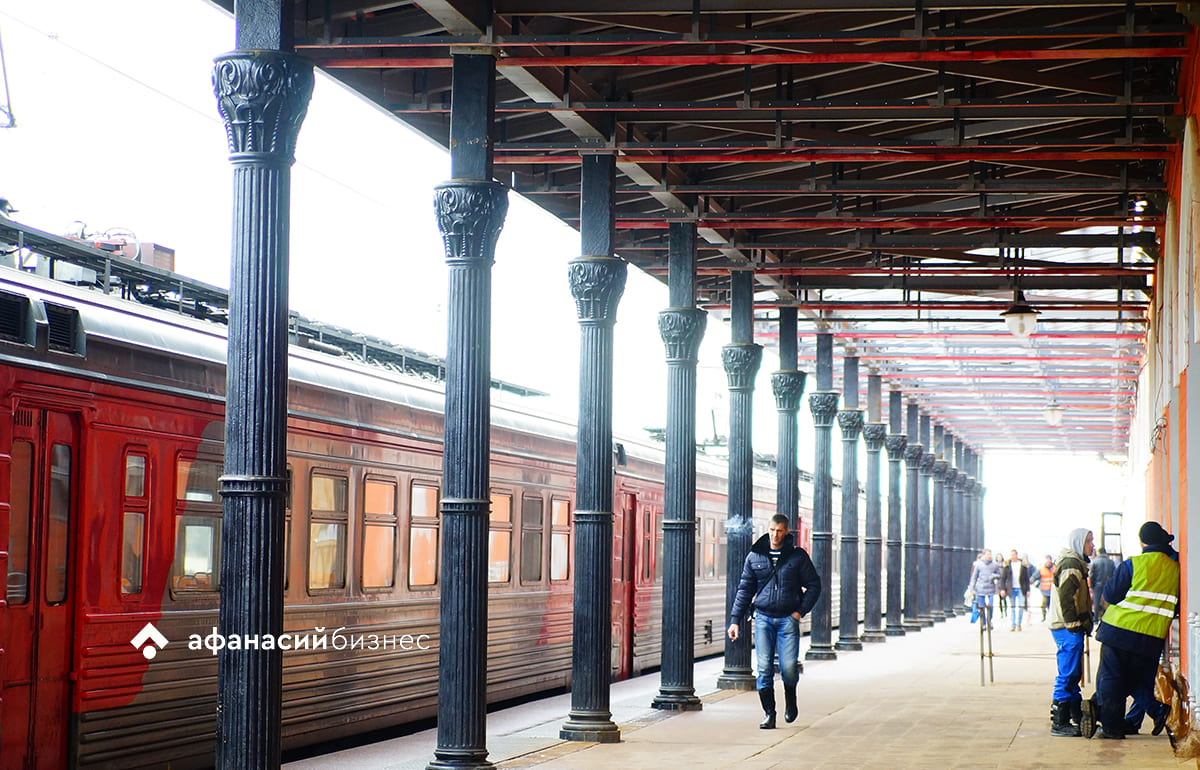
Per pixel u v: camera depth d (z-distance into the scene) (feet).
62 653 31.27
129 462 33.53
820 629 81.97
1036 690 60.59
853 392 100.99
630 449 70.08
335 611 43.04
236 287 27.50
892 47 41.42
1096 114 46.78
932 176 60.29
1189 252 41.24
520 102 45.98
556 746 42.09
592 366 45.88
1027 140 47.44
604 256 46.21
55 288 32.04
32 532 30.30
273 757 27.07
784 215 57.26
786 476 74.64
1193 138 39.60
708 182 54.49
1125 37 39.17
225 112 27.66
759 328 94.63
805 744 41.60
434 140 46.11
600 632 44.70
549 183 53.67
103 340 32.68
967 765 35.94
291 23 28.19
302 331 50.67
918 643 104.58
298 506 40.83
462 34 36.88
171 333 35.70
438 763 35.70
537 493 58.80
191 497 35.91
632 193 57.36
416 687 48.85
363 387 45.21
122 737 33.19
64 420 31.48
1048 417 124.06
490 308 36.58
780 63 39.63
